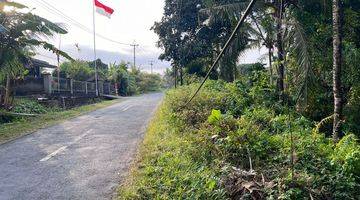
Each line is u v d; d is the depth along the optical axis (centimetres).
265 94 1480
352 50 1284
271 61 1617
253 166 727
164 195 578
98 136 1166
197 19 2627
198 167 700
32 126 1389
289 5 1412
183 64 2766
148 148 897
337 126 947
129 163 806
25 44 1708
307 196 560
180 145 853
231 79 1981
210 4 1875
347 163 648
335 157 685
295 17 1333
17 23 1617
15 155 908
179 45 2728
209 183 583
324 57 1359
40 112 2008
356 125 1243
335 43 962
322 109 1356
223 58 1797
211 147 800
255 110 1210
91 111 2002
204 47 2533
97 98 3300
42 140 1108
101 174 729
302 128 1041
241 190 572
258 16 1623
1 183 682
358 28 1434
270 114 1181
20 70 1842
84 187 653
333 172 651
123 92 4922
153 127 1228
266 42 1630
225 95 1463
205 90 1641
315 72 1378
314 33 1394
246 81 1745
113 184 666
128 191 602
